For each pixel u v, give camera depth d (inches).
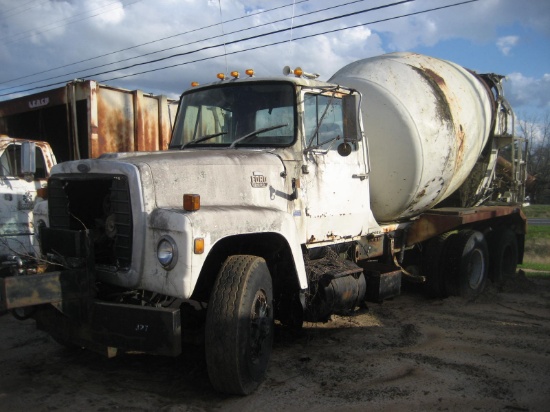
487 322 255.1
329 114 219.3
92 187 171.2
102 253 165.5
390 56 303.3
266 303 170.7
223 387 159.3
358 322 251.4
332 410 155.4
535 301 305.9
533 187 442.0
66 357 199.3
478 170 356.5
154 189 155.6
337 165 221.1
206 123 218.2
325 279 205.9
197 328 174.4
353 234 233.0
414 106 272.4
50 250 169.3
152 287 151.1
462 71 328.8
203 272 171.9
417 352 208.2
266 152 193.2
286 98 203.0
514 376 183.8
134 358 198.7
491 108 342.3
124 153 181.6
